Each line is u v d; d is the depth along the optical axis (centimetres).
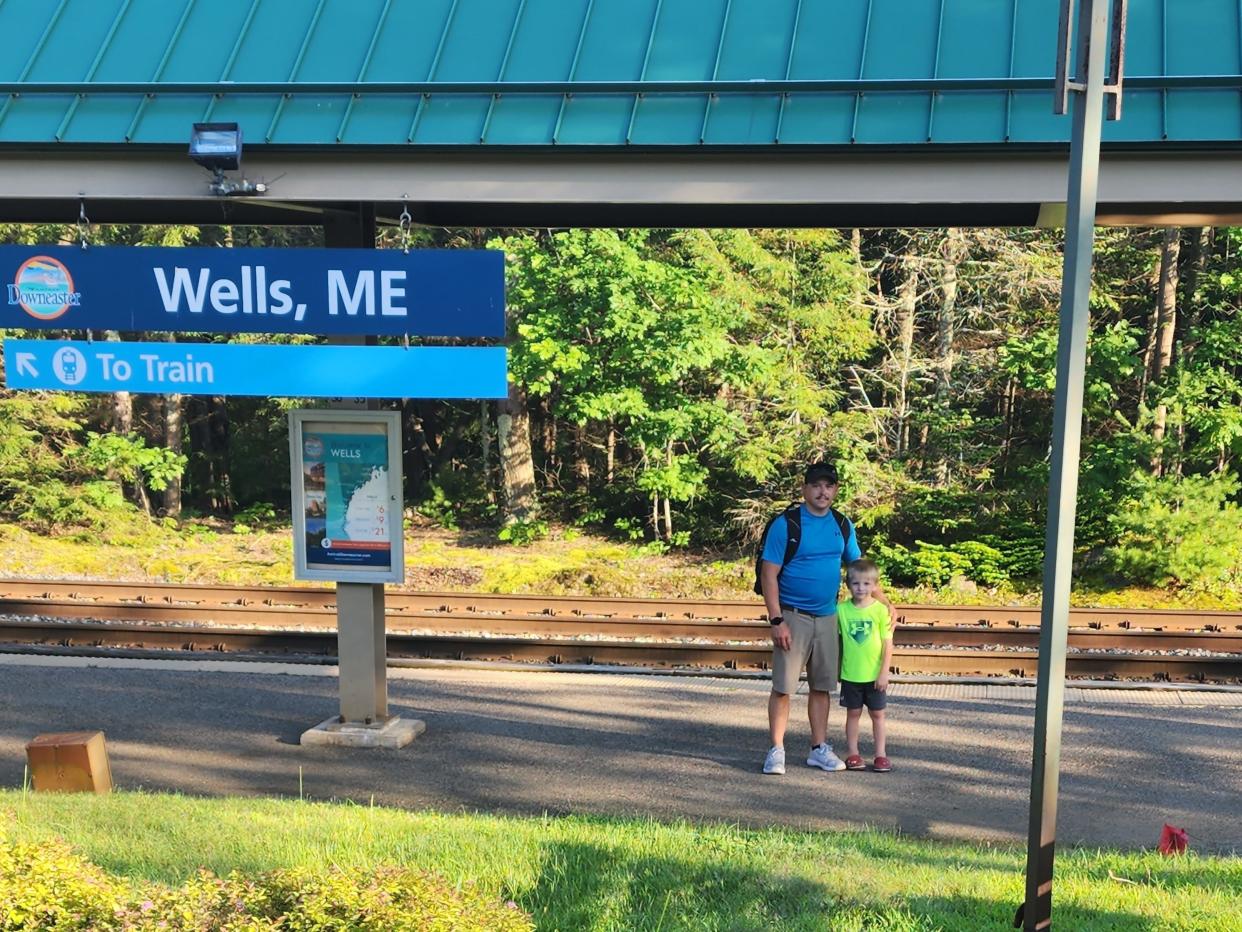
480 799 712
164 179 740
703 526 2128
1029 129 647
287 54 764
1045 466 1830
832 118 670
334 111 724
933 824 669
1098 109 407
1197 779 735
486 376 756
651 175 696
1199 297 1870
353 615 819
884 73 691
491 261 742
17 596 1341
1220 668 965
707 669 995
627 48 732
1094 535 1764
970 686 941
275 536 2241
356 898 363
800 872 538
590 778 746
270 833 590
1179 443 1795
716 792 721
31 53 782
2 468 2141
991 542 1789
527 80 723
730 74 707
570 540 2181
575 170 704
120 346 777
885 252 2234
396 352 760
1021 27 697
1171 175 646
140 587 1307
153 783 736
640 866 541
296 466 812
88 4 810
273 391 773
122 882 387
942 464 2038
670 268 1888
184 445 2727
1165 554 1543
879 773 752
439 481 2423
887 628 749
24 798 671
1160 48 665
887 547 1798
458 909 367
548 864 538
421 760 781
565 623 1141
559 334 1905
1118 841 642
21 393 2223
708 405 1961
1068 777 739
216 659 1014
